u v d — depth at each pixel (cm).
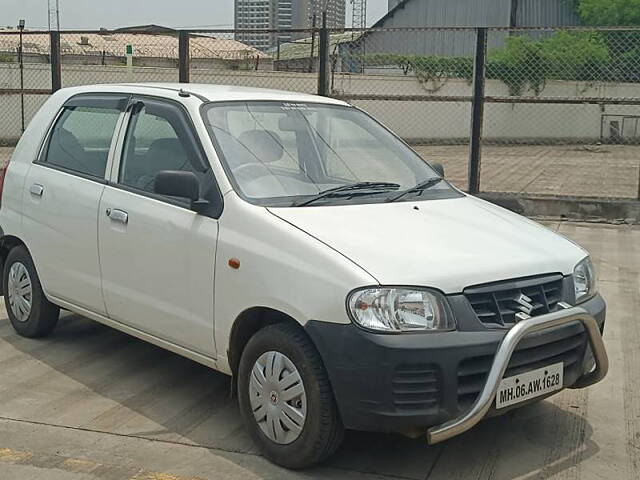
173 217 481
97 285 540
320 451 408
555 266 442
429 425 387
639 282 855
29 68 2252
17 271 635
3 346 623
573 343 434
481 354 388
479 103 1210
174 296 481
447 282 396
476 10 4184
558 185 1795
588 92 2841
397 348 379
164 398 527
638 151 2836
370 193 495
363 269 395
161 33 1256
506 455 450
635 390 555
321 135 534
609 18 4294
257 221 439
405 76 2569
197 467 429
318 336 395
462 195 541
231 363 455
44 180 594
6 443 458
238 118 510
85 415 498
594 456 452
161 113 522
